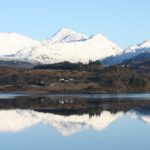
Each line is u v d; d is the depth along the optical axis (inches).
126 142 3105.3
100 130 3772.1
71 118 4704.7
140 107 6058.1
